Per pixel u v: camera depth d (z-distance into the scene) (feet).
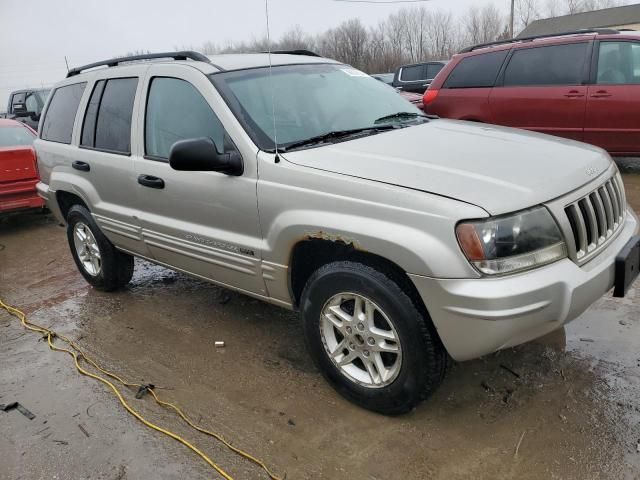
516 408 9.33
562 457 8.16
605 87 21.90
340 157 9.43
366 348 9.24
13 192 23.53
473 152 9.36
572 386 9.75
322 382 10.61
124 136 13.12
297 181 9.36
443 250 7.79
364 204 8.50
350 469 8.30
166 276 17.03
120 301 15.43
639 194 20.29
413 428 9.07
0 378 11.72
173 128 11.77
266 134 10.34
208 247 11.23
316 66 12.89
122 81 13.47
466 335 7.91
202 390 10.66
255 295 11.02
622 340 11.05
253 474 8.36
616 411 9.02
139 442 9.31
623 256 8.77
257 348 12.09
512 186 8.10
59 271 18.83
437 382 8.73
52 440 9.52
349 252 9.23
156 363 11.82
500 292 7.55
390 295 8.48
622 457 8.05
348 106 11.91
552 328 8.18
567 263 8.11
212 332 13.03
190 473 8.50
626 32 22.16
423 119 12.34
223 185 10.48
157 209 12.28
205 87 11.07
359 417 9.47
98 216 14.33
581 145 10.51
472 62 25.32
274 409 9.88
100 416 10.09
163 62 12.47
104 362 12.05
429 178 8.38
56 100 16.40
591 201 8.80
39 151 16.56
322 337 9.79
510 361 10.64
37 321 14.62
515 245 7.74
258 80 11.47
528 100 23.58
